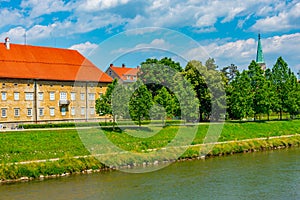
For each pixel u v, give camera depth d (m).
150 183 35.09
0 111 65.12
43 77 69.25
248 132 61.28
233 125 62.56
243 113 67.81
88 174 38.44
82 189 33.16
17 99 66.94
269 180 36.34
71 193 32.00
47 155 41.09
